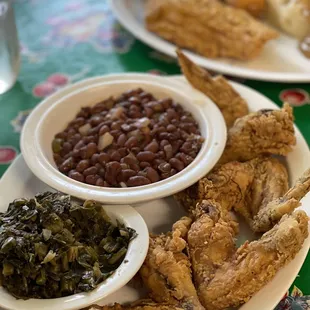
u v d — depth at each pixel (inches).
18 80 17.2
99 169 12.3
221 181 12.0
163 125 13.1
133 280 10.6
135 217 10.9
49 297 9.7
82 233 10.8
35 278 9.7
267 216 10.9
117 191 11.4
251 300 9.9
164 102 13.8
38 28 19.8
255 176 12.4
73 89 14.2
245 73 16.2
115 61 18.0
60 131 13.7
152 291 10.2
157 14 18.1
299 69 17.0
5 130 15.2
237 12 18.4
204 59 16.9
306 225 10.0
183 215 12.2
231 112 14.0
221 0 19.7
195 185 11.9
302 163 12.8
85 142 12.9
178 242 10.4
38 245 9.8
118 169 12.1
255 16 19.4
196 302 9.8
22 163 12.9
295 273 10.2
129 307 10.0
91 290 9.7
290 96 16.3
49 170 11.9
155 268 10.2
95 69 17.6
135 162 12.3
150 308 9.8
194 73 14.1
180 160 12.4
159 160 12.4
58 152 13.1
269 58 17.6
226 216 11.3
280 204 10.8
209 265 10.3
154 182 12.0
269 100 14.9
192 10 17.9
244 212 12.1
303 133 15.0
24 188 12.4
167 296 10.0
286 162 13.0
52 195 11.1
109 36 19.3
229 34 17.5
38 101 16.3
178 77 15.1
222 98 14.1
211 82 14.2
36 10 20.9
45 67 17.8
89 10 20.8
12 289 9.7
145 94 14.1
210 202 11.3
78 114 13.9
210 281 10.1
